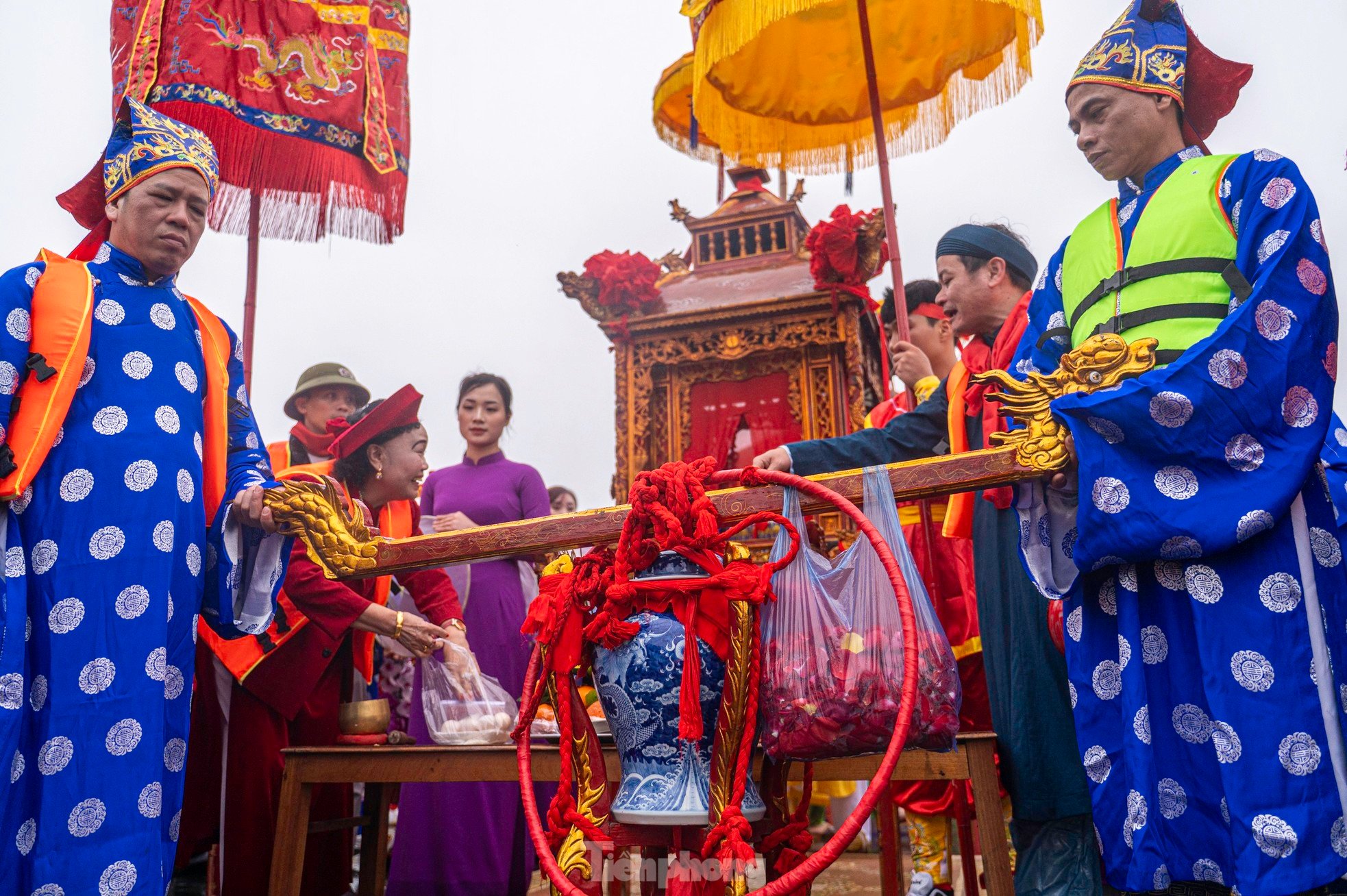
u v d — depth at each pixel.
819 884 2.97
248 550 2.02
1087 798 1.72
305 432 3.58
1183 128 1.79
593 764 1.56
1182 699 1.47
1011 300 2.25
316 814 2.54
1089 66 1.79
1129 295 1.66
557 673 1.58
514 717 2.29
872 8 2.97
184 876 2.64
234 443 2.07
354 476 2.76
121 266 1.93
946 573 2.75
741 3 2.44
